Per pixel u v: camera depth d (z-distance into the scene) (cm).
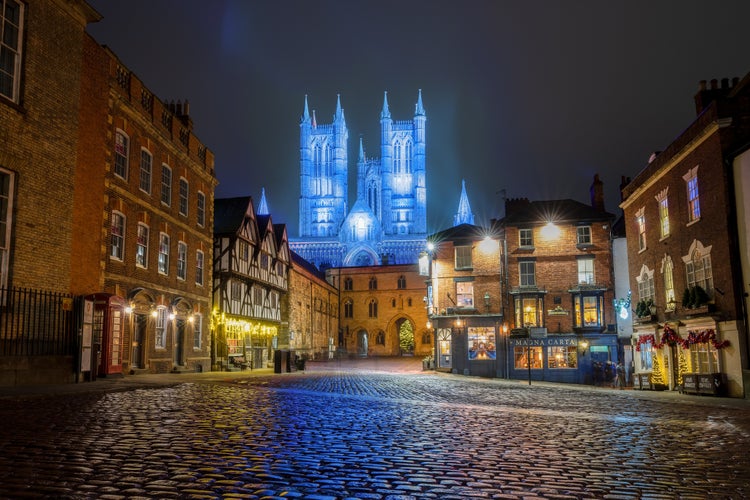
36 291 1524
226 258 3591
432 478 593
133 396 1369
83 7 1823
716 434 970
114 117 2197
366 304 7975
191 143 3016
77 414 985
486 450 760
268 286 4447
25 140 1594
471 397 1745
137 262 2403
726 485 586
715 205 2073
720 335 2044
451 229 4069
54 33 1720
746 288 1920
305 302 5909
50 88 1697
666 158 2502
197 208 3114
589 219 3703
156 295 2569
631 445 830
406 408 1305
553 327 3647
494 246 3841
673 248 2455
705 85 2497
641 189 2827
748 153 1908
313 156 14138
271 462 646
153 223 2553
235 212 3859
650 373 2553
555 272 3706
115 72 2214
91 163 2016
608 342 3569
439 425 1009
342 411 1194
